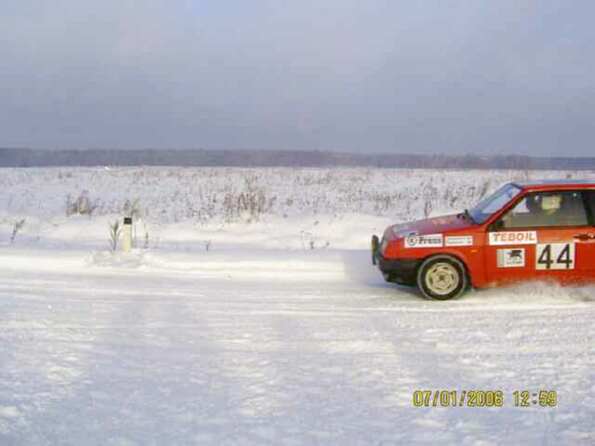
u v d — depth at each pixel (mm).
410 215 18734
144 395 4891
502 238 8234
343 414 4547
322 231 15281
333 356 5859
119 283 9383
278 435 4203
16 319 7082
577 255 8180
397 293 8773
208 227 16234
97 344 6191
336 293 8789
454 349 6039
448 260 8297
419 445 4066
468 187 26438
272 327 6875
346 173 41156
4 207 22328
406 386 5090
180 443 4074
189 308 7766
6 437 4086
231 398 4844
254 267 10492
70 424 4332
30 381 5117
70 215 18797
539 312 7461
